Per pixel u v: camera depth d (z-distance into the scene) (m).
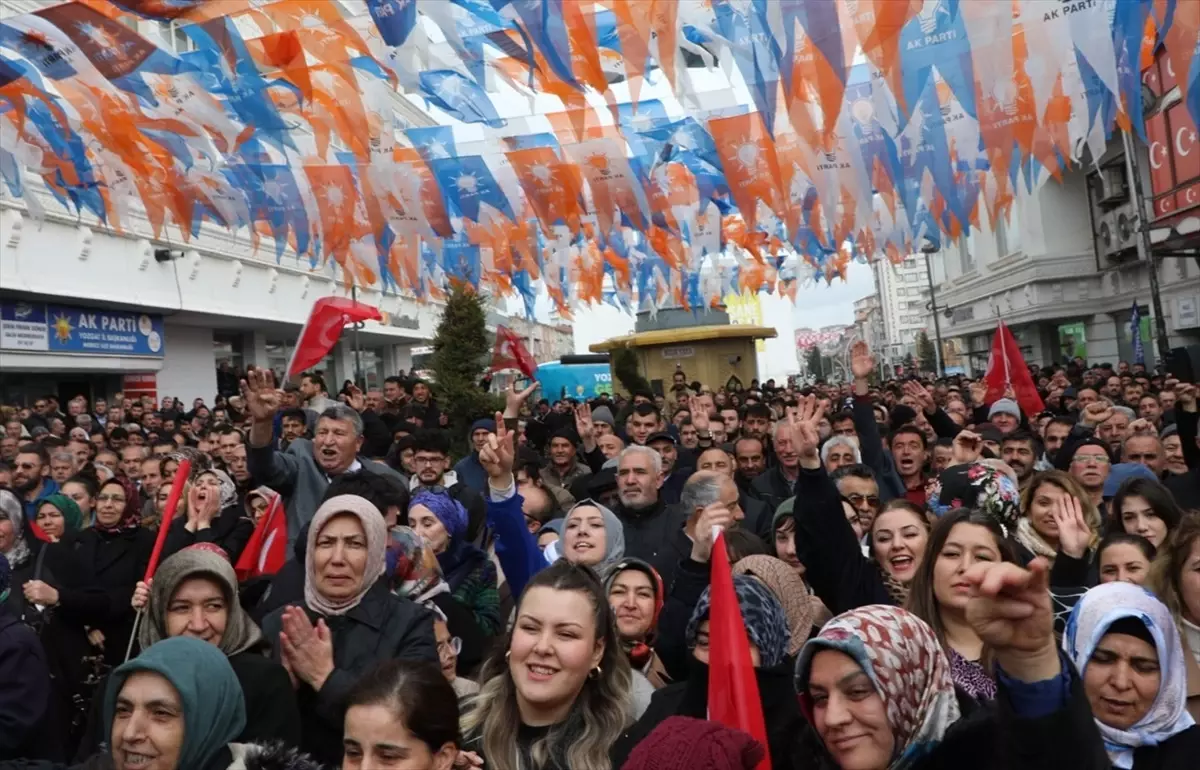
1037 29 4.12
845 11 4.05
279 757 2.71
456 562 4.65
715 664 2.70
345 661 3.30
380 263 7.63
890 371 58.09
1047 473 4.69
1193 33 4.03
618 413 12.46
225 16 4.33
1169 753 2.49
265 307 23.67
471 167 6.07
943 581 2.98
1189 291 23.03
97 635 4.69
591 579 2.84
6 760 3.27
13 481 7.42
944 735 2.12
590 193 6.21
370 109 5.17
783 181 5.60
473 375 13.88
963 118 5.50
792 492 7.20
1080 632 2.62
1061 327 31.12
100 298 18.17
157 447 9.05
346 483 4.35
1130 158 17.98
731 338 21.89
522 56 4.62
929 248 9.03
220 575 3.27
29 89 5.19
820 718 2.16
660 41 4.07
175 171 6.20
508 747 2.74
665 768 1.98
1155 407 10.05
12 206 15.97
